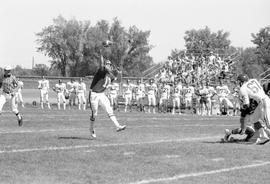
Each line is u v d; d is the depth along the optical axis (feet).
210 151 39.81
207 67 150.71
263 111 45.27
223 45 303.89
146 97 130.11
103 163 32.71
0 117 73.92
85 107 116.78
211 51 163.73
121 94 136.05
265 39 280.10
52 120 70.74
